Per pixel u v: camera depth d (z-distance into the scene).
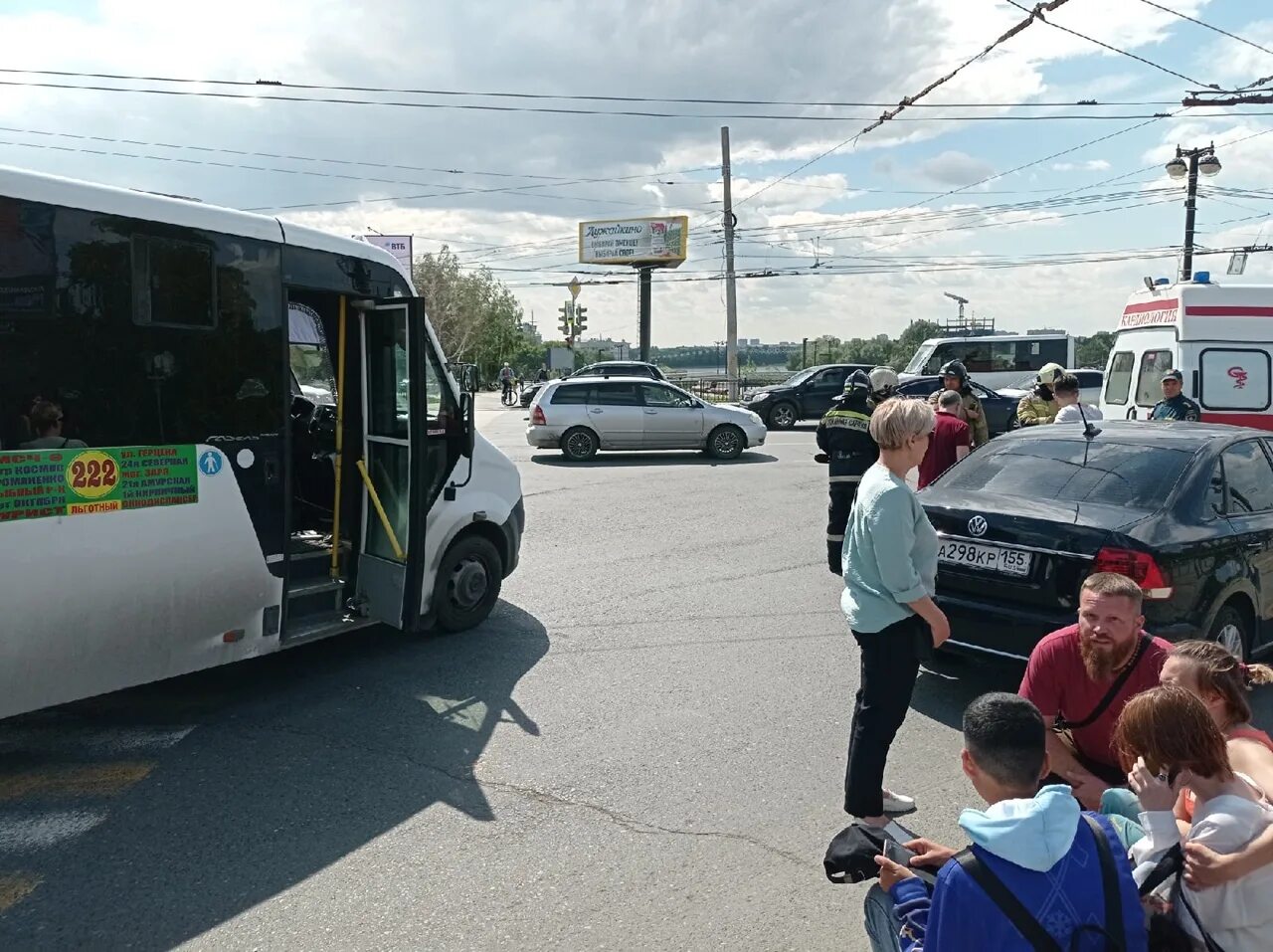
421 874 3.77
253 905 3.54
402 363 6.00
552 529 11.08
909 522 3.69
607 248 47.34
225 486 5.20
